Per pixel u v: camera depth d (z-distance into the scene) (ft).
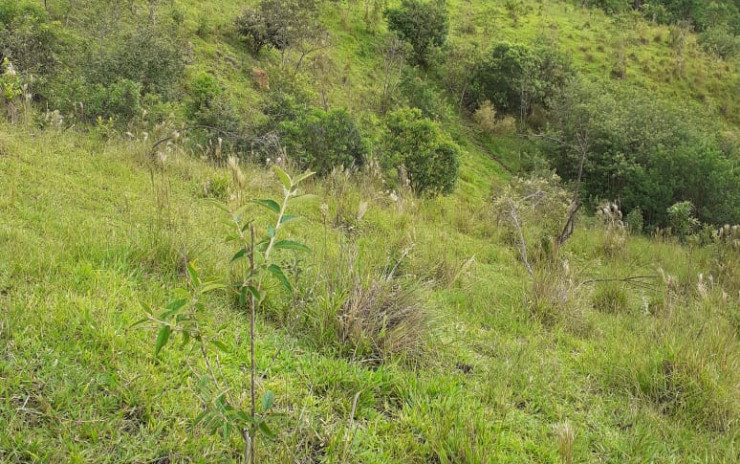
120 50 47.37
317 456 8.53
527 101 90.94
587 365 13.79
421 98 80.38
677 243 39.47
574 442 10.14
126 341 9.93
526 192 43.75
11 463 7.15
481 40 102.42
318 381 10.36
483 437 9.34
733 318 18.11
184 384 9.30
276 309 12.93
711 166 59.11
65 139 26.30
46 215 15.64
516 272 23.75
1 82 27.27
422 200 34.42
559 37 117.39
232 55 66.18
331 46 83.05
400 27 92.89
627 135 75.51
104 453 7.66
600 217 41.09
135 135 30.63
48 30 44.78
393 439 9.21
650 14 147.43
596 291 22.25
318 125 38.01
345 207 25.76
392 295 13.32
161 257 14.17
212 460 7.88
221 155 32.35
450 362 12.55
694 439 10.89
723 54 128.57
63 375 8.78
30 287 11.09
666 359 13.14
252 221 6.71
